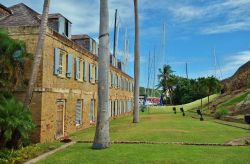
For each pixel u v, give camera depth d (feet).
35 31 55.36
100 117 45.16
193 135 59.26
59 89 63.77
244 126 79.00
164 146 46.01
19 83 54.03
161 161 35.35
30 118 45.78
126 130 70.13
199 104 213.46
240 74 215.10
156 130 68.80
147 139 53.78
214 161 35.04
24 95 54.13
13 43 49.19
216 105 165.07
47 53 57.77
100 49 46.39
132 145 47.21
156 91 321.11
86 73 83.30
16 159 37.40
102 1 46.80
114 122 103.14
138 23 98.78
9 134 41.22
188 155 38.63
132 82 180.96
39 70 55.67
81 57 79.15
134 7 98.63
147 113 175.22
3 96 46.88
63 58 66.95
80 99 78.89
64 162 35.96
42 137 55.26
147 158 37.04
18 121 42.22
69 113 69.82
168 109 207.92
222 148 43.93
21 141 45.57
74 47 73.00
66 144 49.88
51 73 59.62
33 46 55.26
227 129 71.31
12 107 43.27
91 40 90.27
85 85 82.84
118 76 134.41
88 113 85.35
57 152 42.60
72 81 72.28
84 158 37.78
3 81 49.32
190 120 104.99
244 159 35.96
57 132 63.77
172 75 289.74
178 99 276.82
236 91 189.16
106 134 45.09
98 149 43.86
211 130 68.85
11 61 49.90
